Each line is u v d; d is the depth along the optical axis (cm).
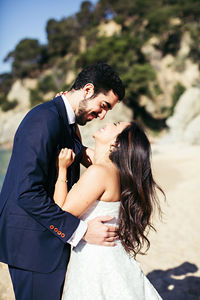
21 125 184
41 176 169
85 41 6375
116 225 189
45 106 187
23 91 6531
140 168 188
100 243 178
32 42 6712
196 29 5400
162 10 5578
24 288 178
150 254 460
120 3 6278
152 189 197
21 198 162
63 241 173
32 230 174
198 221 649
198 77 5097
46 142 171
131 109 4569
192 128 3206
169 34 5484
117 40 4866
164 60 5403
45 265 177
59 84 5816
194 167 1593
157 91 4719
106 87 194
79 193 174
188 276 382
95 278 175
